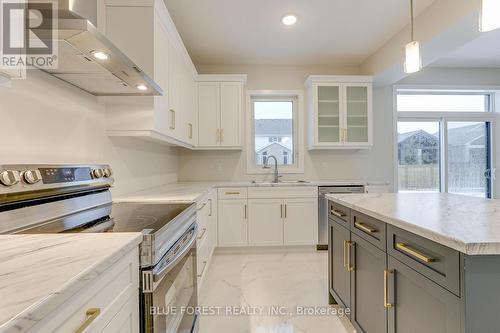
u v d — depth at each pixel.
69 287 0.54
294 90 3.94
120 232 0.98
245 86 3.91
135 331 0.90
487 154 4.33
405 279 1.15
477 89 4.16
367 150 4.03
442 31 2.35
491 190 4.30
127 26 1.87
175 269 1.25
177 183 3.47
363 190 3.38
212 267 2.86
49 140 1.41
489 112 4.28
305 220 3.35
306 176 3.97
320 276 2.63
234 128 3.56
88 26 0.95
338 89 3.61
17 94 1.21
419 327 1.06
